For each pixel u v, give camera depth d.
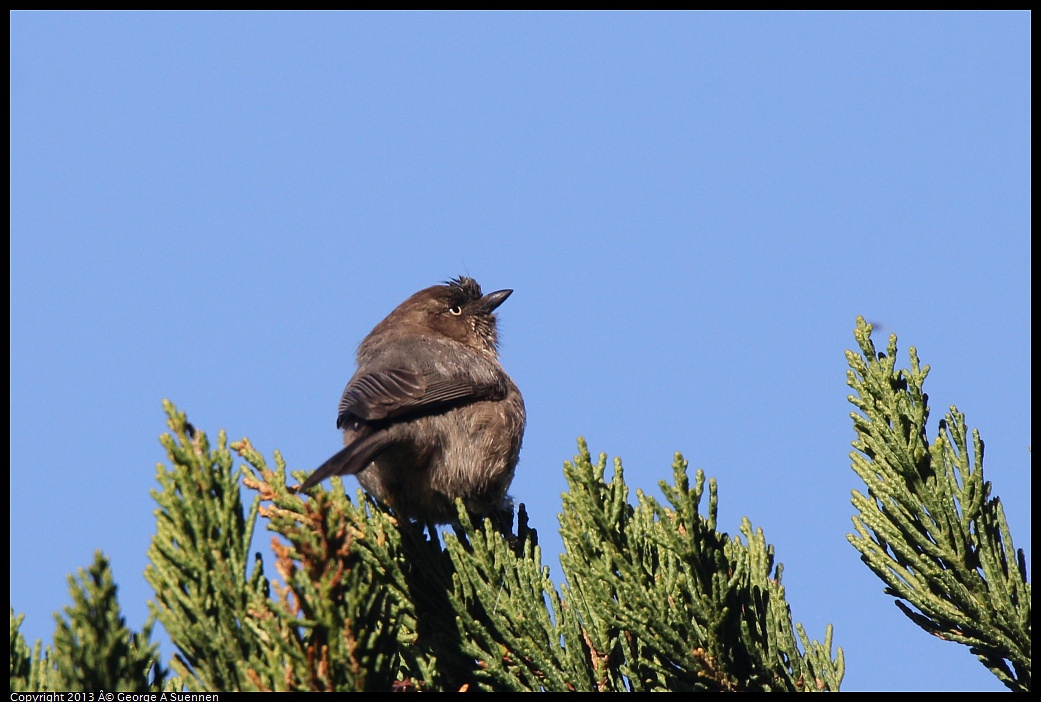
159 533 6.80
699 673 7.33
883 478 7.81
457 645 7.96
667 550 7.52
